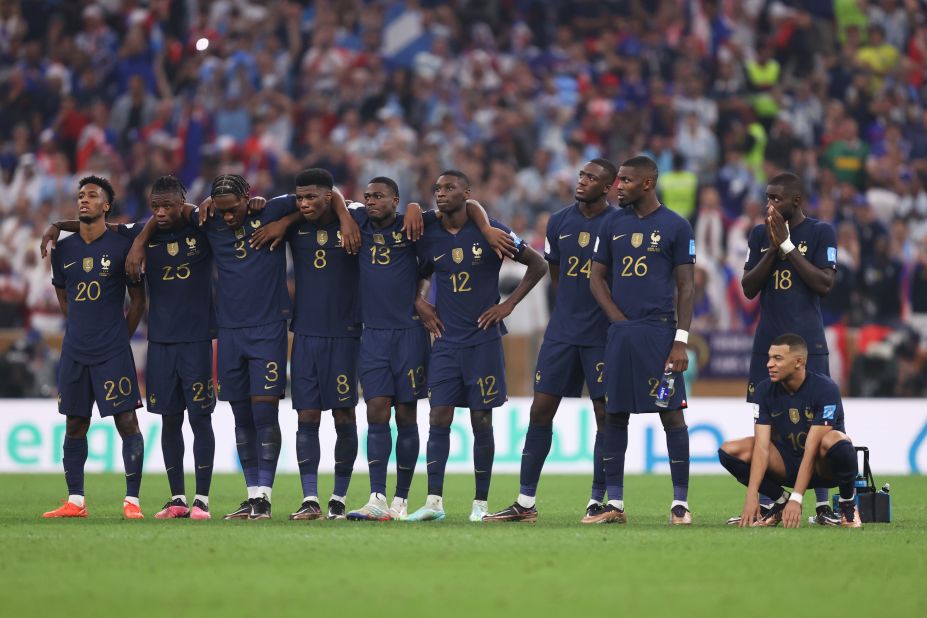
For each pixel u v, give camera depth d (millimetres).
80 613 17328
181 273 31797
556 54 80625
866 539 25781
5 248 67500
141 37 77750
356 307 31516
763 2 82312
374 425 31000
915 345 58000
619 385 29875
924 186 71750
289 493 41656
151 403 32219
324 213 31031
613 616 17219
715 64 78688
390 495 41281
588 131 74812
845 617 17266
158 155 72812
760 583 19984
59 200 71250
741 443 30562
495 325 31188
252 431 31844
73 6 80000
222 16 79438
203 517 31609
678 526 29016
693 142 73250
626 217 30297
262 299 31250
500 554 23078
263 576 20438
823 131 76062
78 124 75000
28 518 31719
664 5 82125
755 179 73250
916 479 50406
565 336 31125
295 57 79625
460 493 42062
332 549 23672
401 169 71188
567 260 31281
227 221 30906
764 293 31594
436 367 31125
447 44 80812
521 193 69312
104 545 24219
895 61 80812
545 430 31250
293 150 75062
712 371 55781
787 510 28844
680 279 29844
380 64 78750
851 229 64188
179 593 18859
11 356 56469
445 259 31031
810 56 80188
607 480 30500
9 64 79188
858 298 63500
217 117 75000
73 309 31969
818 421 29141
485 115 76500
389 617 17062
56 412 53625
